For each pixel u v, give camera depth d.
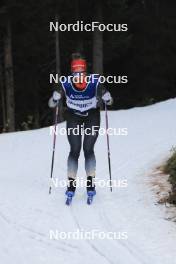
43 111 75.25
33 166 25.05
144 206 17.05
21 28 62.09
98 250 13.66
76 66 17.30
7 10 56.19
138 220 15.77
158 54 73.06
